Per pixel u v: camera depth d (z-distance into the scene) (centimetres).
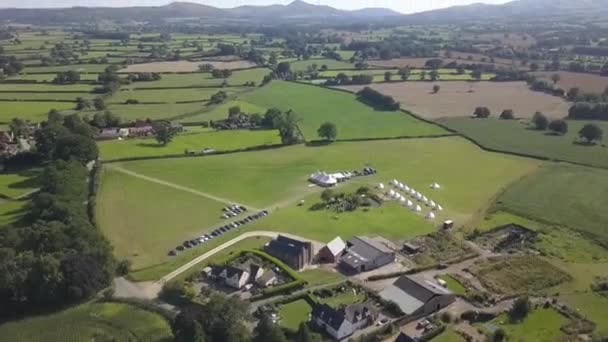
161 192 18125
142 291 12094
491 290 12388
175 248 14150
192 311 10388
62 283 11412
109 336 10494
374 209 16975
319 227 15625
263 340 9838
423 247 14438
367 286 12475
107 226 15375
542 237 15012
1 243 12456
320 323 10812
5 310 11119
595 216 16150
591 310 11581
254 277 12494
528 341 10419
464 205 17275
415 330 10869
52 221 13675
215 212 16562
